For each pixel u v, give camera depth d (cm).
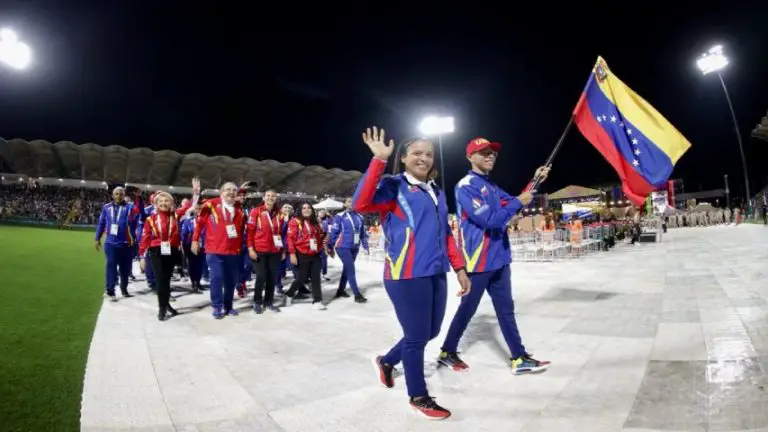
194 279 898
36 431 271
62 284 852
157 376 379
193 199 932
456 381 359
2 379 355
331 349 466
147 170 4400
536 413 290
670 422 262
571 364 380
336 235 816
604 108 486
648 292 693
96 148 4028
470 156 393
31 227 2881
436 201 314
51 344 459
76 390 340
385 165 286
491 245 375
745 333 422
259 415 302
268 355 445
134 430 278
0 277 885
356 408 311
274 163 4744
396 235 304
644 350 400
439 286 312
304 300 799
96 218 3644
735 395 290
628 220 2338
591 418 276
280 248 712
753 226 3006
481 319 582
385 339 505
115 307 691
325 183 5225
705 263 1018
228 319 629
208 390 348
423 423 284
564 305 634
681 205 5234
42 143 3841
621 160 476
